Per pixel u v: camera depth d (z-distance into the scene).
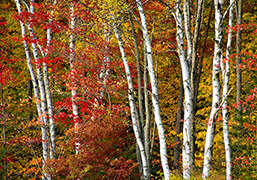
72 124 12.01
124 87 11.03
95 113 10.57
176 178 8.10
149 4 10.17
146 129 9.38
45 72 10.77
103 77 11.45
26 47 11.02
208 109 11.90
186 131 7.93
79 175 9.21
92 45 10.30
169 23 11.48
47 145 10.48
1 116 11.59
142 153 9.20
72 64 10.73
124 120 10.91
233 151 9.30
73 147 10.40
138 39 11.79
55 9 9.84
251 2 12.34
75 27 9.96
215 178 7.34
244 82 11.80
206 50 11.30
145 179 9.13
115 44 11.27
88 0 9.66
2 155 11.62
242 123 8.57
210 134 7.36
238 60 10.54
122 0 8.69
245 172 8.20
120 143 10.91
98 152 9.77
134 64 11.80
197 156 11.16
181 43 7.98
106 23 8.66
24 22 10.05
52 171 9.20
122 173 9.60
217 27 7.25
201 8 8.52
